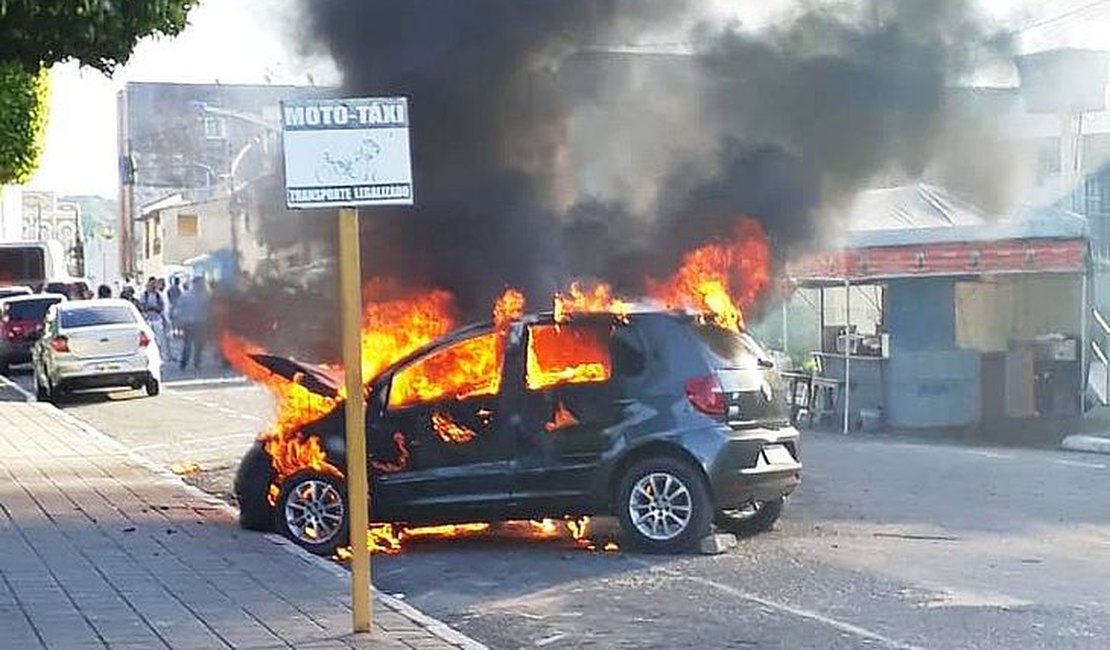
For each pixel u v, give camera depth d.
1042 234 20.25
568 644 8.36
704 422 10.94
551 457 11.09
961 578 9.97
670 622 8.83
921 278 21.09
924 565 10.48
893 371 21.23
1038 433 20.53
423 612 9.26
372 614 8.71
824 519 12.64
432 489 11.21
